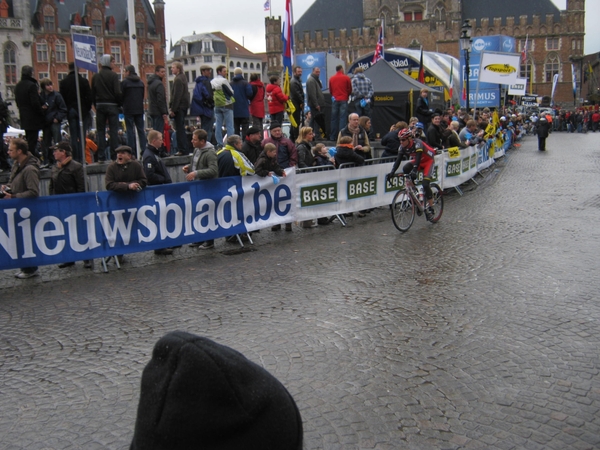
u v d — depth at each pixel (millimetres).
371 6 77062
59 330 5598
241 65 102500
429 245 8680
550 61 77625
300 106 14695
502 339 5027
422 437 3547
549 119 25906
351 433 3607
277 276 7281
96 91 10961
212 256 8594
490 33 78000
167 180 8898
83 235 7789
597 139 35062
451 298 6156
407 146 9844
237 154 9258
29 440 3645
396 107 17297
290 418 1158
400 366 4543
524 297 6121
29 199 7387
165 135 13438
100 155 11094
